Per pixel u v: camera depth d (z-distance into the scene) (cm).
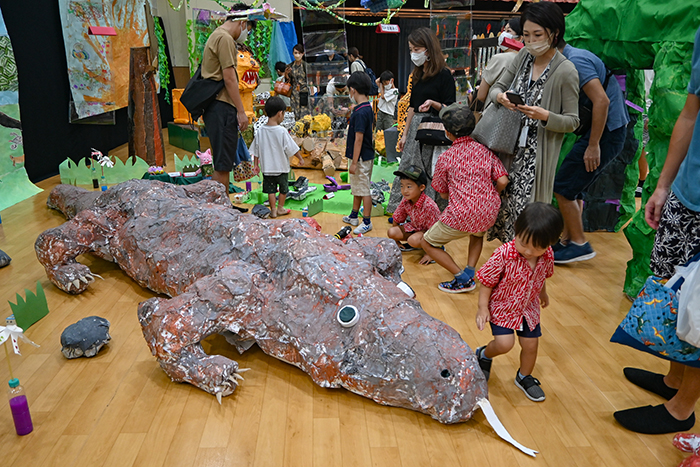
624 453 213
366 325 234
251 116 655
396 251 321
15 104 543
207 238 305
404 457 208
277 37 920
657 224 237
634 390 256
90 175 593
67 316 317
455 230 337
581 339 302
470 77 520
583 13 392
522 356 249
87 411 233
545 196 355
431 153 448
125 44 783
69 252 339
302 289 255
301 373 264
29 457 205
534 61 341
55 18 663
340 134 707
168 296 336
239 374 260
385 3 804
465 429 225
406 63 1207
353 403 240
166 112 1073
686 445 210
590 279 387
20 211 508
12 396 214
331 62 696
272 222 295
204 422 226
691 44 288
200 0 901
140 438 216
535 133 339
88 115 722
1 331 209
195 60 799
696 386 214
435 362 219
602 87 347
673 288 203
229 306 254
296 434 220
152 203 348
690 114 221
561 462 207
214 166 484
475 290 363
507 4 923
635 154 469
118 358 275
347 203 550
